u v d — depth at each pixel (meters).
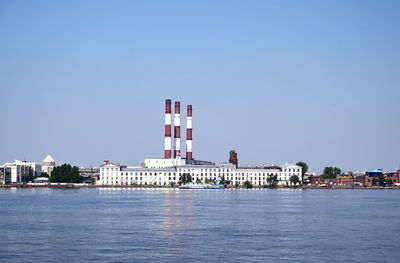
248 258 104.19
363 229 144.62
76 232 137.12
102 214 186.38
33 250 111.75
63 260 102.50
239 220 165.88
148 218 171.62
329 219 170.75
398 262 101.62
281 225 153.00
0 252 109.75
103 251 110.62
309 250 112.06
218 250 111.75
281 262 101.06
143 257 104.88
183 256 105.81
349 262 101.38
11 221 163.12
